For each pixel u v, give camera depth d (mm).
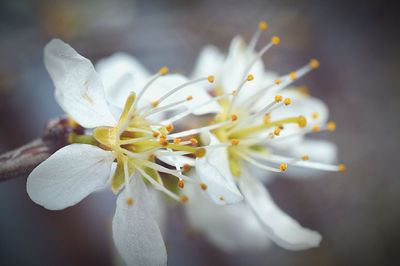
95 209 119
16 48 127
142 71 95
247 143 83
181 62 132
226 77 87
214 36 132
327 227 131
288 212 130
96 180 73
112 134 76
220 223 96
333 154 96
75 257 117
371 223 131
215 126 78
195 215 96
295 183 130
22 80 124
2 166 75
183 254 122
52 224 117
